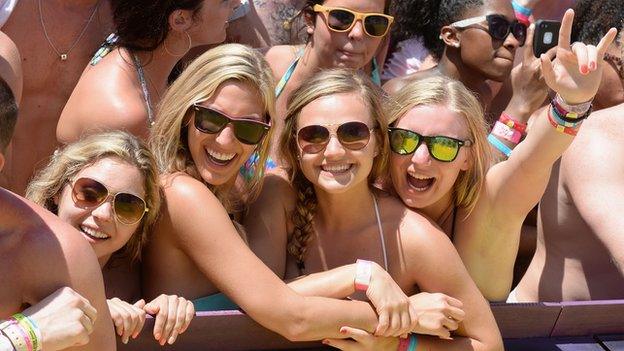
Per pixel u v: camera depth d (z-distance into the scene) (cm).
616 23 332
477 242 295
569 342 291
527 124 339
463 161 289
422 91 288
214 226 277
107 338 251
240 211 293
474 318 285
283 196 292
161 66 315
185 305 272
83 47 326
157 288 286
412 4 362
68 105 313
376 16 333
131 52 311
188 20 312
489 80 361
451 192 295
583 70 270
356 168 282
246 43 362
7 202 246
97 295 249
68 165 274
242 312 276
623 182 304
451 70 358
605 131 308
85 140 277
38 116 324
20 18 321
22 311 245
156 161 281
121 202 271
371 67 363
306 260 292
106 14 328
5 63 299
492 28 348
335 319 276
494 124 354
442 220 298
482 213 293
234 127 279
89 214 271
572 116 276
